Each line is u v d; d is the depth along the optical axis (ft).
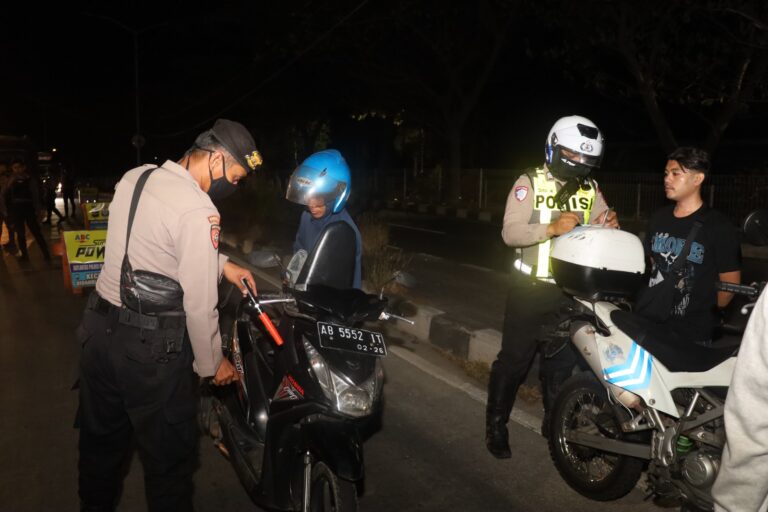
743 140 67.92
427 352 20.13
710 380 9.83
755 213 9.65
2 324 23.04
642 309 12.07
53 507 11.52
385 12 70.59
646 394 10.17
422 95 81.46
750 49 48.08
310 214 11.82
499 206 76.13
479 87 77.36
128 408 8.91
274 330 9.64
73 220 63.98
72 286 27.53
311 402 9.23
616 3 50.78
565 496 11.99
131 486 12.25
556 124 12.48
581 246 10.92
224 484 12.42
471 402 16.25
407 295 26.08
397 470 12.91
